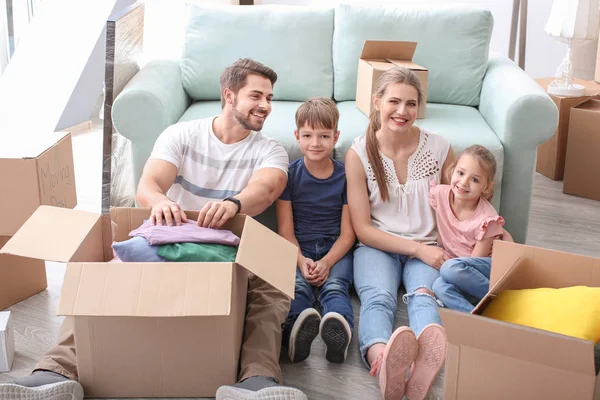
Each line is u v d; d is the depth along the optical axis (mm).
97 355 1655
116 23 2174
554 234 2797
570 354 1301
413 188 2299
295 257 1718
